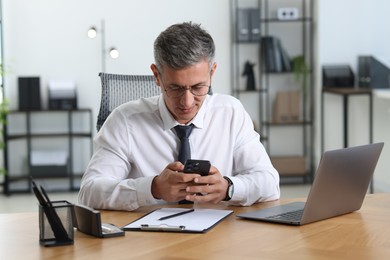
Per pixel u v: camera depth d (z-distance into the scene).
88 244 1.91
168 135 2.55
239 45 6.79
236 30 6.61
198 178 2.22
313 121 6.81
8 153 6.60
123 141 2.53
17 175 6.64
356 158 2.19
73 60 6.57
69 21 6.53
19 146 6.65
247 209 2.35
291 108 6.75
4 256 1.81
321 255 1.78
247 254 1.79
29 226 2.13
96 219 1.97
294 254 1.79
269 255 1.78
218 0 6.68
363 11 6.59
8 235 2.03
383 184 6.13
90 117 6.61
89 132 6.70
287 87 6.87
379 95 5.93
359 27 6.61
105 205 2.35
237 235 1.99
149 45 6.61
